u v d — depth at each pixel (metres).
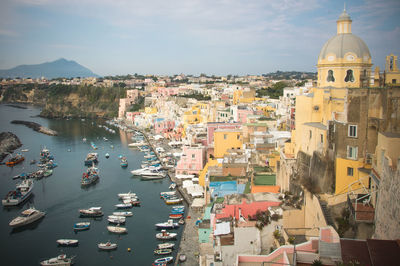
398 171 26.69
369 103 39.25
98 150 183.12
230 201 50.34
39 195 113.06
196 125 163.00
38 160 162.25
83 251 76.62
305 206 45.00
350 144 40.16
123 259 72.81
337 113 42.84
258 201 49.22
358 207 33.75
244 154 86.06
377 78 50.59
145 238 81.44
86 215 94.94
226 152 102.25
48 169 141.75
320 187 42.94
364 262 26.88
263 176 65.69
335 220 36.88
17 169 147.25
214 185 75.75
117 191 115.00
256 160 77.44
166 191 113.44
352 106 39.78
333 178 42.03
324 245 30.19
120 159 161.00
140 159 160.38
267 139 79.56
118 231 84.38
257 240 44.53
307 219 44.16
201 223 70.50
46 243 80.88
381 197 30.56
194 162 124.94
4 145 187.50
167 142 193.75
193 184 110.19
